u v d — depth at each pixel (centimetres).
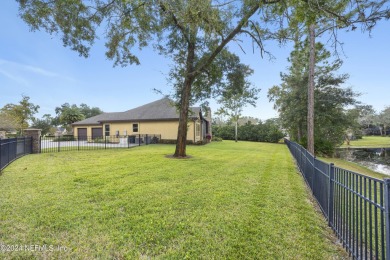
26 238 277
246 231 312
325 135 1892
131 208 384
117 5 826
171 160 945
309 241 293
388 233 194
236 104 2861
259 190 521
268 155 1323
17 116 3002
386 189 198
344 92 1808
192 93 1220
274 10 714
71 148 1445
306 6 586
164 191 489
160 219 342
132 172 679
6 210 361
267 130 3316
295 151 1166
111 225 318
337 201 323
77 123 2536
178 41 1076
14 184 520
